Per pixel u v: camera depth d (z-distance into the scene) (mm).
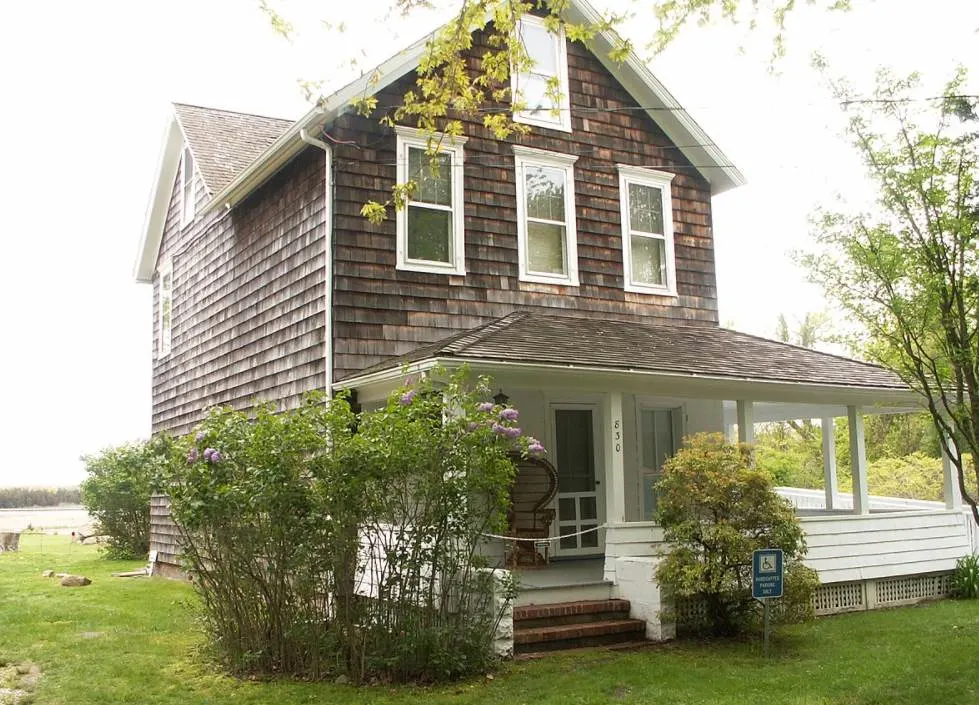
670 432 14227
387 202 11664
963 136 7758
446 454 8062
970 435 8156
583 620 9461
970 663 8148
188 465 8461
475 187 12406
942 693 7168
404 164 11859
